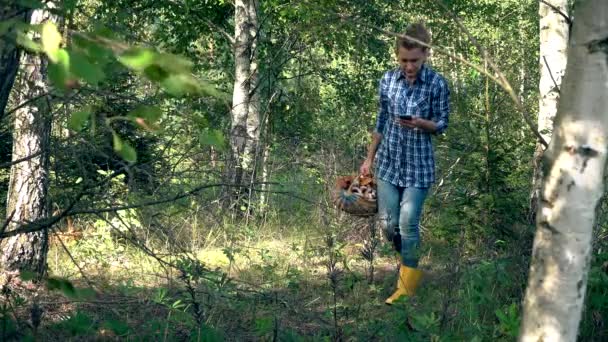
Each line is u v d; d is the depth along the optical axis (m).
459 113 9.15
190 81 2.24
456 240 7.36
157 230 5.23
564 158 3.13
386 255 7.05
